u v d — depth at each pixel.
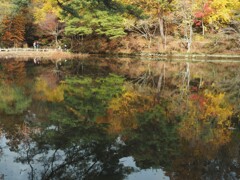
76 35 51.16
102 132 9.57
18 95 15.41
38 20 50.25
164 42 45.91
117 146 8.38
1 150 8.08
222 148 8.31
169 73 26.08
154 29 50.66
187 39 44.12
